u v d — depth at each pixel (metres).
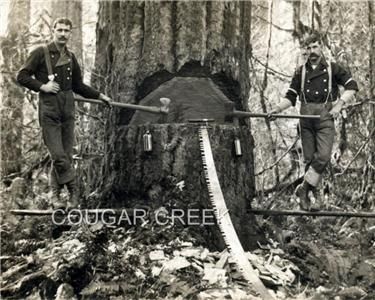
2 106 8.59
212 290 5.21
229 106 6.16
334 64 6.75
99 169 7.11
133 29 6.36
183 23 6.19
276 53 9.58
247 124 6.63
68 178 6.24
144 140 5.99
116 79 6.45
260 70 9.47
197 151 5.94
